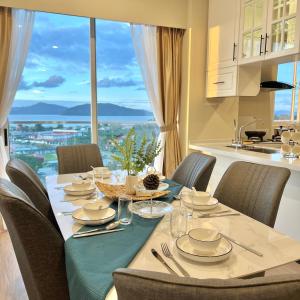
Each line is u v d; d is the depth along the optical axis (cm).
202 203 174
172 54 373
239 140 383
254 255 115
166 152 383
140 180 221
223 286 60
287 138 273
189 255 109
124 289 64
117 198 183
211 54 363
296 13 251
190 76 369
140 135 393
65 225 146
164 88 374
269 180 177
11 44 304
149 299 62
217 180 346
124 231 137
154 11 350
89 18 346
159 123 380
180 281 62
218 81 354
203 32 370
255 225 146
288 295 61
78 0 314
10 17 299
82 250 118
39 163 364
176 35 371
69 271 115
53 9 306
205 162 236
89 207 157
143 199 186
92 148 308
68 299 137
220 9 344
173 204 180
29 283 141
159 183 202
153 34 360
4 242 297
